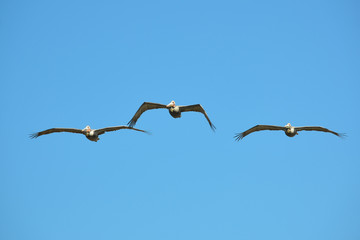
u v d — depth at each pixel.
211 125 40.03
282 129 44.72
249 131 45.09
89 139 43.69
